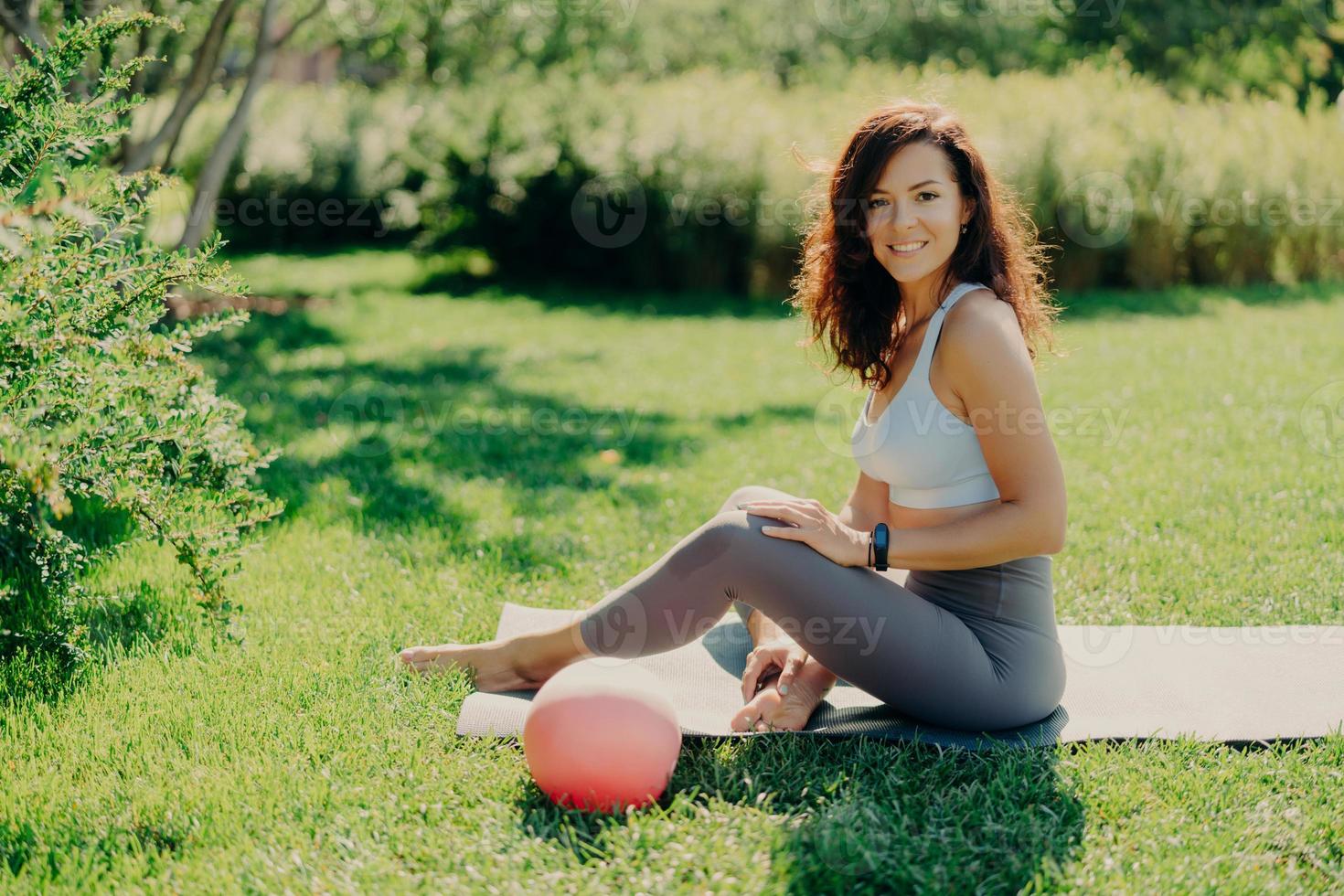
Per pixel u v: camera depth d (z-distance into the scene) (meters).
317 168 13.21
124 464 2.51
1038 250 2.59
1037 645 2.35
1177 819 2.14
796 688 2.49
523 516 4.14
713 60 18.34
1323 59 15.81
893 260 2.30
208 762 2.37
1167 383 6.22
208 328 2.70
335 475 4.56
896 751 2.36
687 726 2.45
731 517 2.28
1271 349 7.12
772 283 9.91
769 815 2.14
